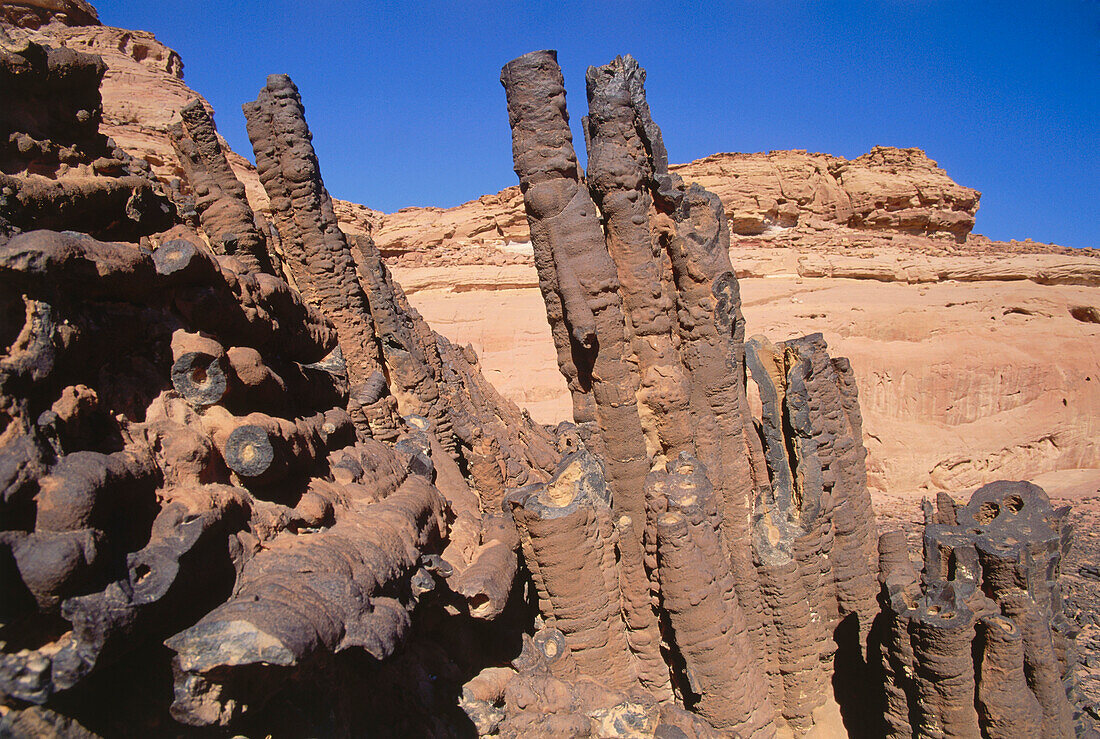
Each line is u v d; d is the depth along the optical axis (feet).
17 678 10.60
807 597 33.88
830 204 206.90
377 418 38.55
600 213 34.53
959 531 31.19
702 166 210.79
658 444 34.42
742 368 36.68
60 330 12.73
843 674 35.09
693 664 27.81
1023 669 27.84
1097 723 37.47
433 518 23.08
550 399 135.85
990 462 108.99
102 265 13.69
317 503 17.56
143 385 15.25
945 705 26.32
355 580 15.48
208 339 16.48
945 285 149.59
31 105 15.94
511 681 26.14
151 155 105.40
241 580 14.48
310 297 49.73
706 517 28.60
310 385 23.38
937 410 113.91
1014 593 28.63
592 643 29.50
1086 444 111.55
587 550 28.94
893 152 211.00
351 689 19.13
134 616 11.74
